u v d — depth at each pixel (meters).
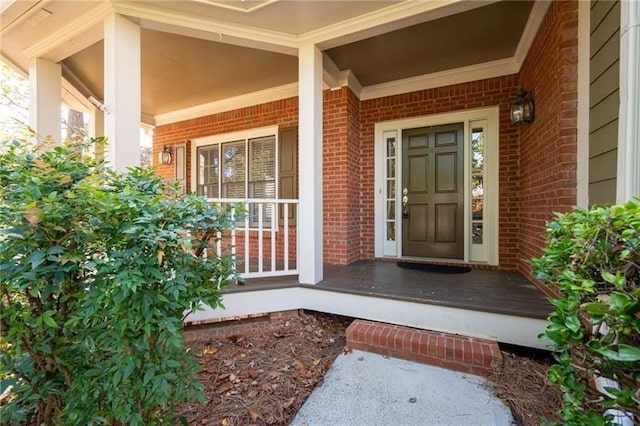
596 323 1.04
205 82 4.70
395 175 4.74
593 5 2.15
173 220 1.47
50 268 1.29
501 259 4.03
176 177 6.20
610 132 1.93
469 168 4.27
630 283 1.03
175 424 1.70
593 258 1.11
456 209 4.38
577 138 2.36
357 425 1.72
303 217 3.30
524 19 3.05
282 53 3.62
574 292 1.11
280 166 5.10
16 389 1.41
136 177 1.75
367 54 3.76
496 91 4.03
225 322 3.06
